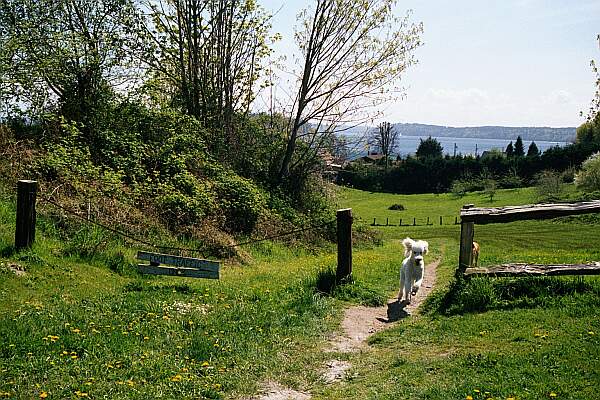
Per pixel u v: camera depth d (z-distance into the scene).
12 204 15.34
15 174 17.00
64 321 8.73
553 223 49.19
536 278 10.02
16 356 7.25
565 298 9.41
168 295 11.16
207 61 28.94
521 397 5.95
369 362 8.03
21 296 9.99
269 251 21.22
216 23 28.42
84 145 20.88
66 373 6.93
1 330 7.95
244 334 9.04
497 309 9.52
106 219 16.33
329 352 8.65
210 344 8.25
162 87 28.64
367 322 10.45
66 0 22.19
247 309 10.40
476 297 9.79
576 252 16.97
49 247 13.03
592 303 9.10
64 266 12.14
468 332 8.53
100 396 6.44
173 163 21.59
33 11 21.19
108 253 13.77
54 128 20.50
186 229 18.52
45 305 9.58
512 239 37.00
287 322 9.89
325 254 23.31
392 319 10.65
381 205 80.88
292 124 31.09
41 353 7.45
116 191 18.06
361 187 98.25
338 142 31.17
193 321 9.40
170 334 8.68
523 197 79.88
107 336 8.29
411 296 12.52
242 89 30.50
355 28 28.59
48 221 14.84
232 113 30.12
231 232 21.55
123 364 7.41
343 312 10.91
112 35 23.53
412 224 63.97
